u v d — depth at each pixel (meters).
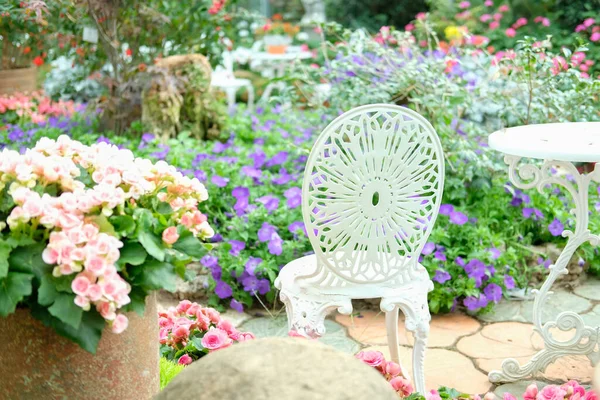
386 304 2.32
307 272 2.47
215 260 3.38
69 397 1.76
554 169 4.29
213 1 5.38
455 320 3.34
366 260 2.32
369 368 1.44
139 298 1.73
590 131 2.71
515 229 3.79
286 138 5.11
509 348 3.07
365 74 4.41
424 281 2.43
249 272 3.32
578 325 2.71
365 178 2.24
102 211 1.70
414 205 2.32
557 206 3.91
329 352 1.45
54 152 1.90
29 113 5.55
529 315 3.38
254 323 3.30
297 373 1.38
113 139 4.77
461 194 3.83
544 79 3.84
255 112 6.18
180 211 1.93
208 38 5.54
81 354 1.74
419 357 2.43
